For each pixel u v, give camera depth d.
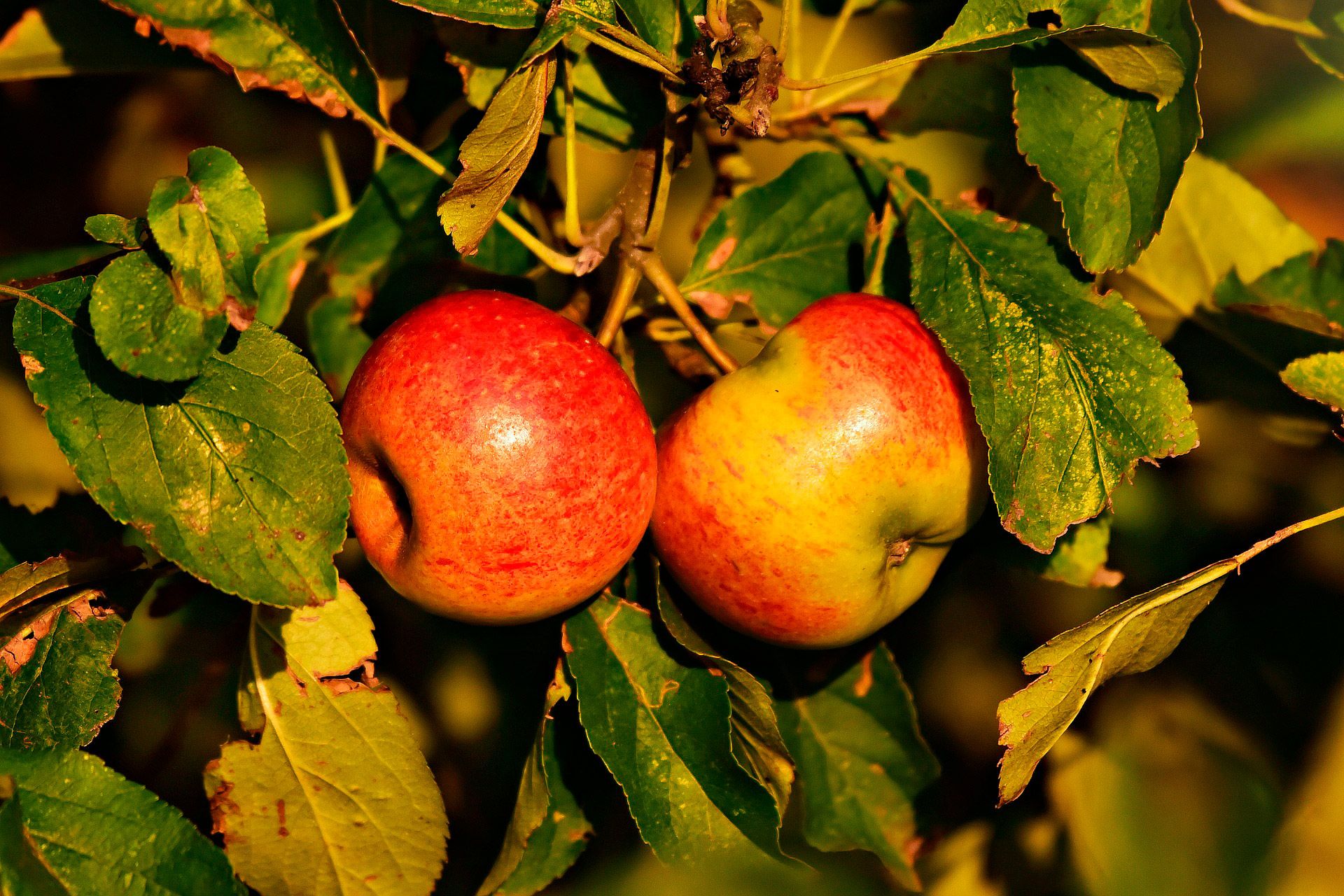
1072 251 0.75
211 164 0.72
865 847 0.80
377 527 0.75
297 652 0.76
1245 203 0.81
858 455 0.74
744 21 0.74
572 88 0.75
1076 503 0.74
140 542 0.78
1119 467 0.74
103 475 0.71
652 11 0.77
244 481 0.72
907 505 0.75
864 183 0.79
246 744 0.76
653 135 0.76
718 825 0.75
